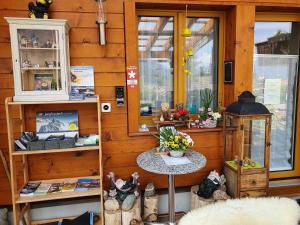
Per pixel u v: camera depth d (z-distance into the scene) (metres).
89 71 2.18
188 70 2.52
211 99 2.56
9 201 2.19
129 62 2.22
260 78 2.66
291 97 2.76
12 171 1.85
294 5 2.38
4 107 2.09
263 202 1.67
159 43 2.48
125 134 2.30
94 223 2.16
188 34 2.31
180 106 2.45
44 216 2.28
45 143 1.89
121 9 2.18
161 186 2.42
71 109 2.21
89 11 2.13
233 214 1.58
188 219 1.54
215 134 2.45
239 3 2.30
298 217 1.61
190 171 1.77
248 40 2.36
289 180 2.81
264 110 2.11
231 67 2.41
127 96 2.26
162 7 2.34
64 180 2.21
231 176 2.27
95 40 2.17
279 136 2.78
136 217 2.09
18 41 1.84
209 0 2.26
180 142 2.03
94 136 2.09
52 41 1.93
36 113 2.16
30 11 1.91
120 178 2.33
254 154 2.71
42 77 2.01
